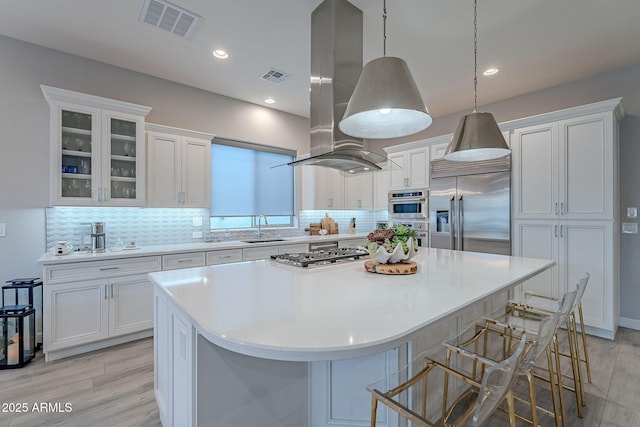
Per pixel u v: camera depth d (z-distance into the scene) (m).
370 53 3.04
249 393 1.37
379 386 1.27
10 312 2.44
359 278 1.77
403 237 1.95
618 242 3.24
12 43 2.83
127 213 3.41
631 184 3.24
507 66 3.28
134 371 2.38
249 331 1.00
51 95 2.73
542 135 3.33
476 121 2.04
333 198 4.95
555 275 3.23
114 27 2.66
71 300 2.60
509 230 3.54
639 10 2.38
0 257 2.79
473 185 3.87
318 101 2.41
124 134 3.13
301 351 0.89
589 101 3.51
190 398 1.25
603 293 2.97
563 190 3.19
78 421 1.81
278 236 4.69
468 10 2.40
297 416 1.52
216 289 1.53
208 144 3.78
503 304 2.48
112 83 3.32
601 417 1.85
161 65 3.33
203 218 3.96
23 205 2.88
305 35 2.77
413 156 4.61
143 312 2.94
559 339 2.97
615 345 2.82
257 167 4.55
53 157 2.75
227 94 4.12
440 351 1.70
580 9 2.37
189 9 2.42
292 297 1.38
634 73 3.24
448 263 2.27
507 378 1.05
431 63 3.23
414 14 2.45
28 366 2.45
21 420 1.82
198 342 1.23
